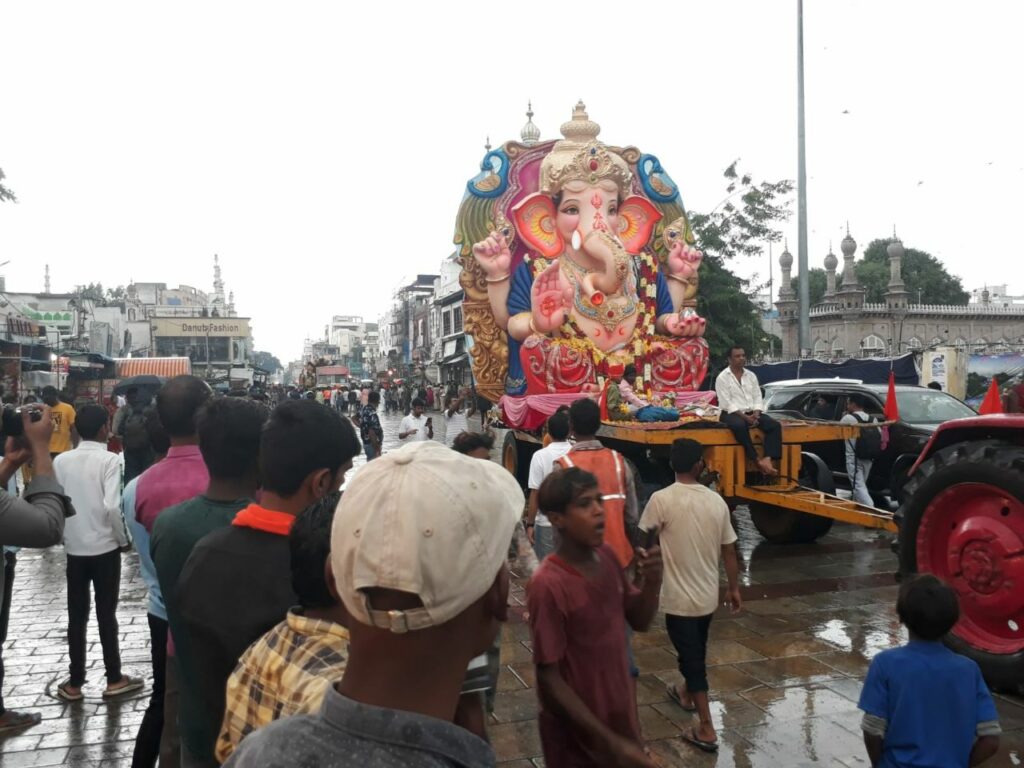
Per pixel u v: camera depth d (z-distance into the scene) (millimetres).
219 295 93562
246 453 3062
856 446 10148
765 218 24125
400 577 1370
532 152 12336
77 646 5371
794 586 7812
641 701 5156
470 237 12125
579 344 11891
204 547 2545
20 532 3660
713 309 23781
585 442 4938
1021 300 63719
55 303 40531
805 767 4277
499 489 1550
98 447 5418
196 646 2457
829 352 35531
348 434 2727
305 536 2033
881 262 51094
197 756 2635
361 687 1433
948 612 3145
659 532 4449
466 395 32969
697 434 8422
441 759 1355
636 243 12461
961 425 5730
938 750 3064
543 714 3025
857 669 5613
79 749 4668
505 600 1564
